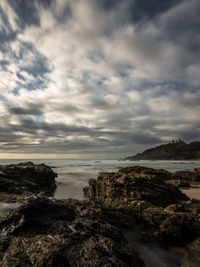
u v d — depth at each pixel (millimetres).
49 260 5406
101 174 24844
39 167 30703
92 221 7961
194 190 25594
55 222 7766
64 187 27875
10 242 6395
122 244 7016
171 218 10117
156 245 9203
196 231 9781
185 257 8000
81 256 5723
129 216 12125
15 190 17641
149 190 16969
